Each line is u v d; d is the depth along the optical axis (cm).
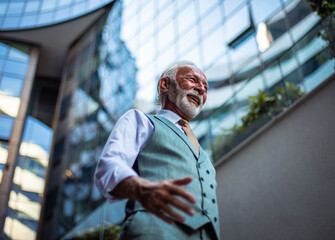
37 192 1370
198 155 155
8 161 1365
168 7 1250
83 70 1623
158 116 161
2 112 1477
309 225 368
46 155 1509
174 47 1120
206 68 927
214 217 136
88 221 926
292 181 407
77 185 1193
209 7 1027
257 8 803
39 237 1225
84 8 1728
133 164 147
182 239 123
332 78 410
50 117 1709
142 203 104
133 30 1409
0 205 1255
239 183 477
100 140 1209
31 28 1731
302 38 466
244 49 811
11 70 1636
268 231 410
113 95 1295
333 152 376
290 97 457
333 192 358
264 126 472
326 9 476
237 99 542
